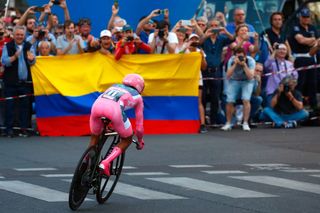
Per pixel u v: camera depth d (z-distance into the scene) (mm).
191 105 34188
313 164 26391
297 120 35938
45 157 27188
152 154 28156
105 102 19156
